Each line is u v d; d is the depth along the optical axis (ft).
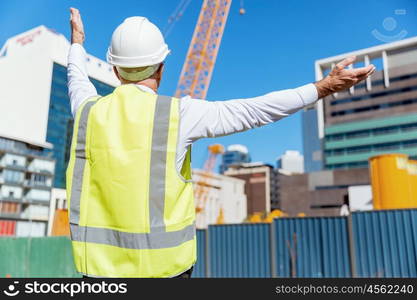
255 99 4.53
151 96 4.86
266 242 58.95
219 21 141.90
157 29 5.34
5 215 193.47
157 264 4.38
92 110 5.03
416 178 80.79
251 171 392.88
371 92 304.50
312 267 54.54
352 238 52.70
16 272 44.11
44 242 48.16
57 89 296.92
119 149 4.63
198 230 64.44
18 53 300.61
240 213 362.12
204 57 138.10
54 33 296.10
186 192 4.76
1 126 271.49
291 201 275.39
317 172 272.72
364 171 257.14
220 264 61.52
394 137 289.74
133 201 4.46
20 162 204.33
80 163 4.92
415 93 287.07
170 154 4.59
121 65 5.08
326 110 322.96
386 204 79.51
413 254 49.03
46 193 213.05
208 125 4.59
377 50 296.30
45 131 280.92
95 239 4.61
